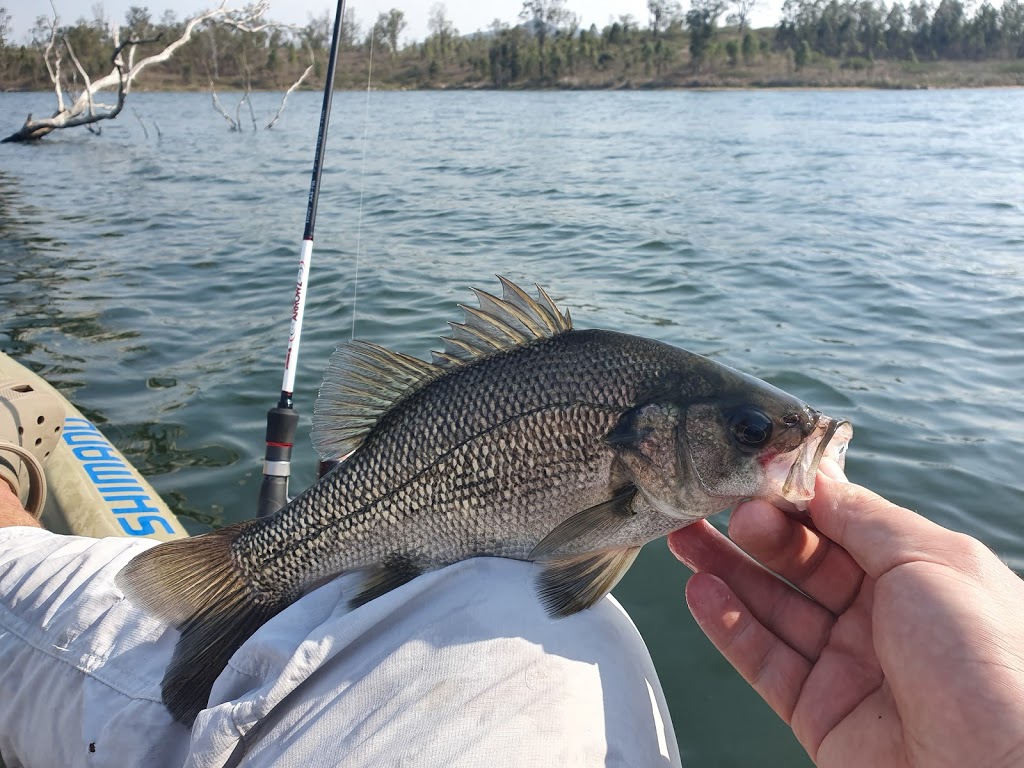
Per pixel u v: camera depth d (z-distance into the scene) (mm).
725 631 343
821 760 305
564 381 379
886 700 289
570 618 322
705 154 5184
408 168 4398
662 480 374
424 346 1440
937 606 248
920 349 1470
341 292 1818
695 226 2738
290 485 1008
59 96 6082
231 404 1241
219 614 396
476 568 339
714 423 369
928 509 952
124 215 2990
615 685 303
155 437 1135
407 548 386
